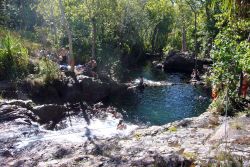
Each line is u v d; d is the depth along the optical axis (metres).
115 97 22.34
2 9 33.81
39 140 10.31
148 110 20.08
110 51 30.83
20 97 17.53
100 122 16.56
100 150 8.91
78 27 30.28
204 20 35.09
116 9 32.16
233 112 11.22
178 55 34.84
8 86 18.11
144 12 40.69
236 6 7.39
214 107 12.08
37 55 23.50
